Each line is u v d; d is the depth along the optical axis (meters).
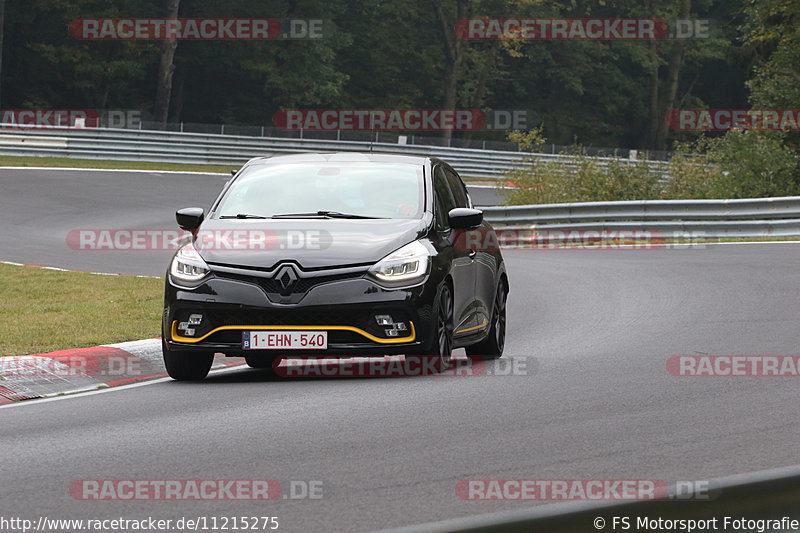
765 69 147.62
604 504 13.60
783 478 14.35
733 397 31.31
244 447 25.27
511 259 85.06
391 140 194.38
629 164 124.19
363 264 34.25
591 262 80.38
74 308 52.25
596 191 121.38
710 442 25.33
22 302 54.91
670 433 26.36
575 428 27.03
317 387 33.97
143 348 40.56
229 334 34.16
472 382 34.25
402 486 21.36
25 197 129.00
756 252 84.31
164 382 36.31
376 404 30.58
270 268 34.19
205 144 180.75
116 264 78.88
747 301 55.72
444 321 35.66
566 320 51.00
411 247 35.12
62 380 36.38
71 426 28.58
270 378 36.53
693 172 125.12
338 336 33.88
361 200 37.84
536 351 41.91
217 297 34.12
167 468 23.20
